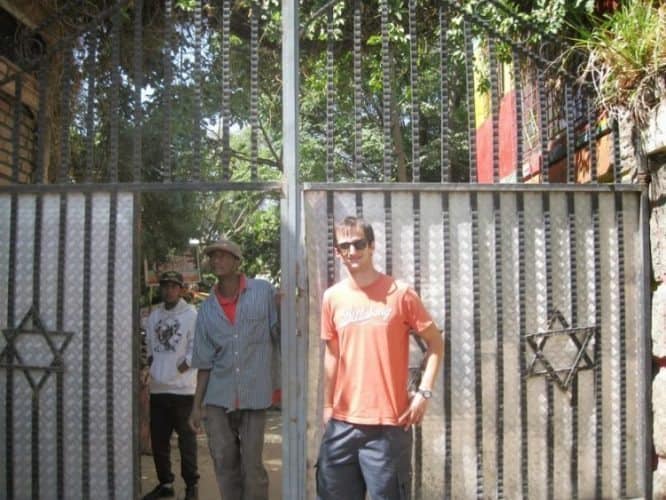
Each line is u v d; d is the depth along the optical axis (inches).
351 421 132.0
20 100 155.2
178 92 285.4
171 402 214.7
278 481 249.0
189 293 384.8
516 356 153.5
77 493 150.7
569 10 189.0
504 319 153.5
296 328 147.2
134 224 151.2
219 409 166.9
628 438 156.8
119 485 150.0
